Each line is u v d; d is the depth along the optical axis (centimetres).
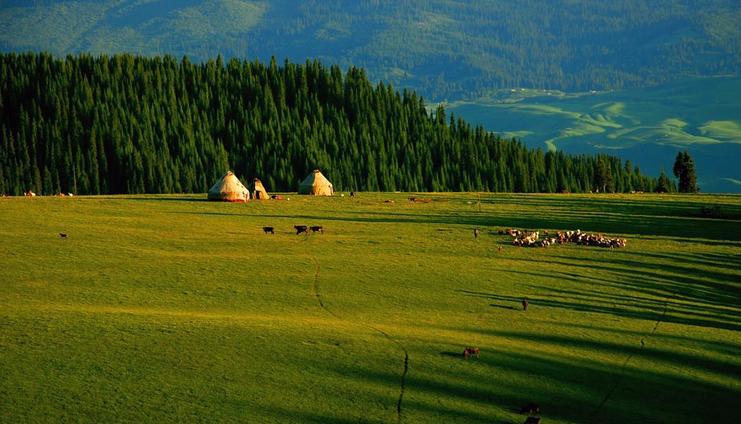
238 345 5775
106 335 5888
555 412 4959
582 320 6844
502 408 4978
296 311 6800
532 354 5875
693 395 5353
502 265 8694
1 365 5266
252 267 8256
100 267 8100
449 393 5144
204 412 4750
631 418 4944
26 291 7138
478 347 5944
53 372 5197
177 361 5444
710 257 9606
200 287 7450
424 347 5894
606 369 5694
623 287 8025
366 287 7625
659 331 6644
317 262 8581
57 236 9619
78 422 4578
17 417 4600
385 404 4947
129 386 5047
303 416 4762
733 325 6988
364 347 5838
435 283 7831
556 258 9181
